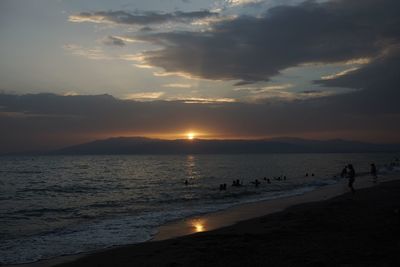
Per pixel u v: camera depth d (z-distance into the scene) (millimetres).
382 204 22047
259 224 18266
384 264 10086
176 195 38656
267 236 14719
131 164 148875
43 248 14922
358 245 12336
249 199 32156
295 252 11891
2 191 47125
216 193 39562
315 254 11484
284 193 36094
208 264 11062
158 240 16078
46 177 75062
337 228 15477
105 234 17656
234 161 168375
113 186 53344
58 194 43344
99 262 12531
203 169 101812
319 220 17453
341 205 22031
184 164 142500
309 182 49750
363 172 67062
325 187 40281
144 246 14734
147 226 19578
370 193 28531
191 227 19078
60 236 17422
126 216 23922
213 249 12930
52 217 25141
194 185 52594
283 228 16156
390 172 61750
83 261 12773
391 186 33688
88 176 77500
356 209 20234
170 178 68500
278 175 71000
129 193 43000
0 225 21594
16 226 21172
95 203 33312
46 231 19031
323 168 96625
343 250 11789
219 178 66500
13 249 14773
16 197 40406
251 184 50562
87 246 15180
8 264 12672
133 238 16609
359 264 10188
